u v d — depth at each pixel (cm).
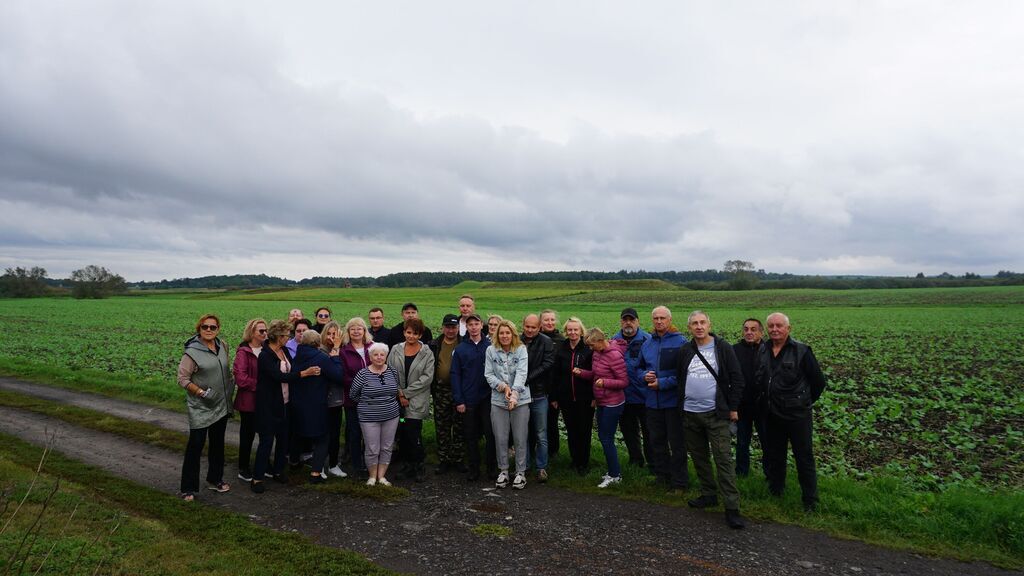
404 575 498
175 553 520
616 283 12762
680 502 689
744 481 738
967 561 538
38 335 3016
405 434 809
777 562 531
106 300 9119
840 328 3441
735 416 632
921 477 829
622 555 543
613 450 743
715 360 651
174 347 2436
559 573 504
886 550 559
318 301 8356
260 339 774
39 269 11444
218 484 719
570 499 704
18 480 693
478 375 785
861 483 779
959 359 2097
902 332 3170
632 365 809
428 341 874
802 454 664
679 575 502
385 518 636
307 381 758
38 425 1036
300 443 824
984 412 1284
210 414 688
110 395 1345
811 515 640
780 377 677
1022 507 613
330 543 566
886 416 1233
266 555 530
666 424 737
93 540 528
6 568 450
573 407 802
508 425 755
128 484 716
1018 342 2639
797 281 13212
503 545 564
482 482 771
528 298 8194
